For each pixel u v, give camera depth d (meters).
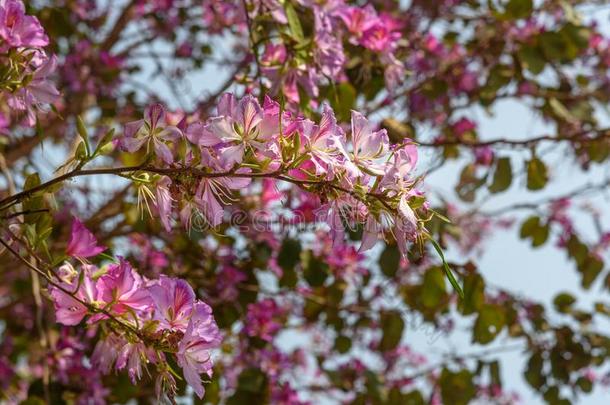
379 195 1.78
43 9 3.35
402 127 3.03
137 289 1.85
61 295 1.87
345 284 3.65
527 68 3.38
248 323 3.51
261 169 1.76
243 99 1.76
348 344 3.92
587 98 3.88
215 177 1.78
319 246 3.48
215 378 3.04
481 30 3.62
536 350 3.86
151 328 1.81
